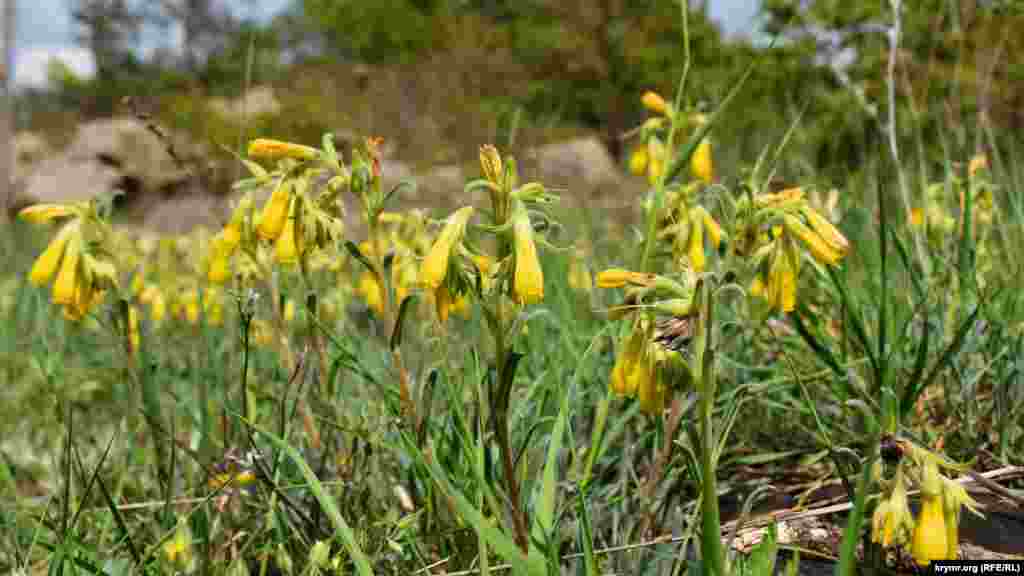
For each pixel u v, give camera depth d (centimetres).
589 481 250
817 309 357
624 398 292
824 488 275
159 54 5838
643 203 300
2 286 653
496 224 184
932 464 176
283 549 232
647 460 289
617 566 226
